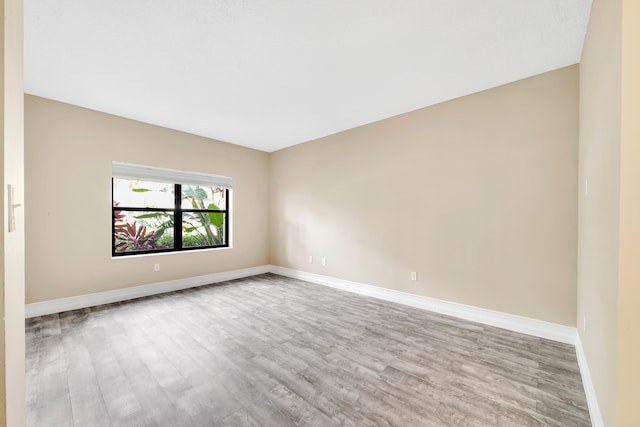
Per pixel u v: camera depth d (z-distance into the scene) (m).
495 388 1.75
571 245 2.35
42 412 1.53
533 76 2.53
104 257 3.38
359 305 3.35
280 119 3.64
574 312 2.34
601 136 1.39
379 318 2.93
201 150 4.32
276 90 2.83
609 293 1.19
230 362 2.06
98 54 2.20
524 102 2.58
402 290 3.43
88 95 2.93
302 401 1.64
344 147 4.09
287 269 4.95
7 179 0.62
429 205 3.20
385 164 3.61
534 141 2.52
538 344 2.34
